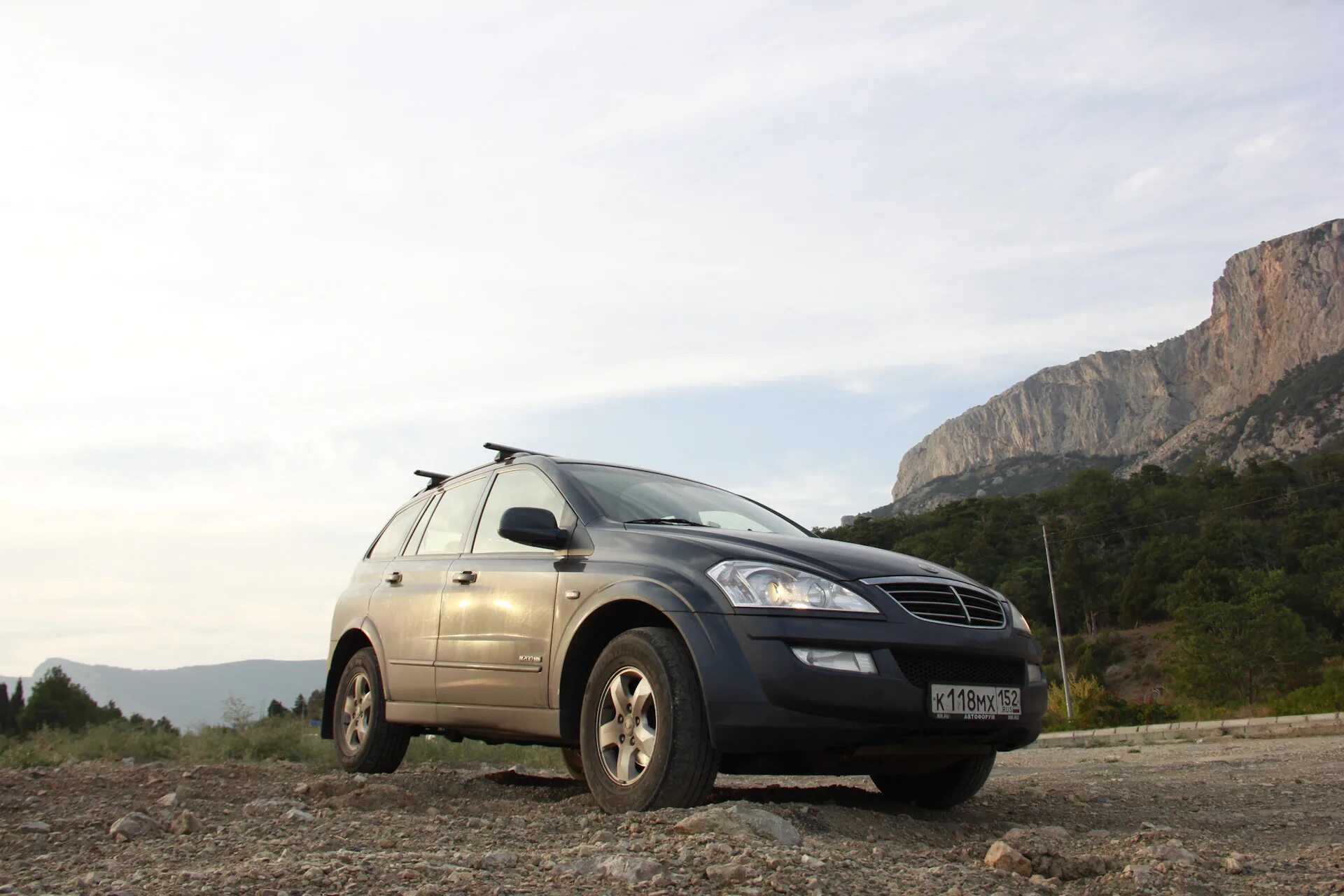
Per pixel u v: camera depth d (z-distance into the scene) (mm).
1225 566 110875
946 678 3980
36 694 42094
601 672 4098
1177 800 5496
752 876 2641
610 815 3766
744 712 3627
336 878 2533
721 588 3865
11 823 3814
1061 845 3691
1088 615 113250
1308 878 3057
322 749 8617
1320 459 158000
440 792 5062
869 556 4246
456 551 5500
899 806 4832
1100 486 162750
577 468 5207
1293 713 26500
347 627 6121
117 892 2436
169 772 5848
